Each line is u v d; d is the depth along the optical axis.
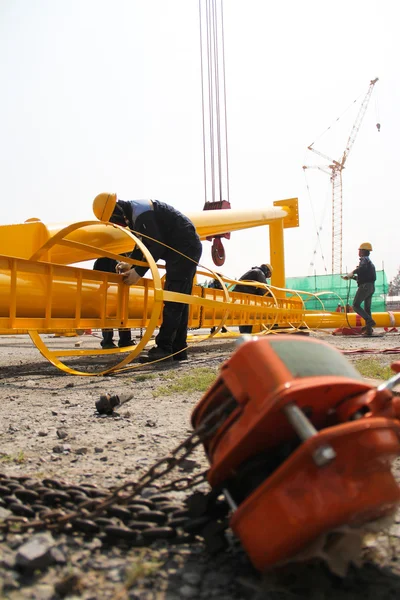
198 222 11.84
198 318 9.81
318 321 17.77
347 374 1.38
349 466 1.17
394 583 1.35
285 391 1.21
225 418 1.47
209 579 1.37
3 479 2.08
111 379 5.68
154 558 1.49
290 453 1.34
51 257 7.00
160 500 1.85
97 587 1.33
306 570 1.36
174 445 2.83
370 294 16.06
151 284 8.09
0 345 13.53
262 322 13.14
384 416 1.28
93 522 1.62
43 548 1.44
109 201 6.81
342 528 1.17
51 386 5.14
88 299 6.42
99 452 2.70
